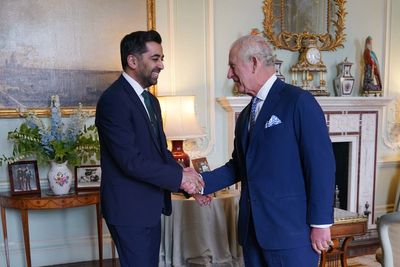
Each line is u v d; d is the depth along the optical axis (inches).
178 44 144.1
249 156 67.4
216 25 148.8
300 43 159.2
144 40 72.9
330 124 159.5
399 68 173.9
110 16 135.9
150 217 74.2
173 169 72.6
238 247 128.0
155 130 79.0
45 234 134.7
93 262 137.0
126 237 73.1
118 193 72.9
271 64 67.6
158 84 142.4
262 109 66.2
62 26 131.3
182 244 126.3
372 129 166.9
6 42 126.4
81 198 116.9
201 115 148.2
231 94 152.0
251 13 152.9
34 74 129.4
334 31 163.9
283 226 64.6
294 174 65.1
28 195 118.2
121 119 70.4
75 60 133.2
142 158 70.3
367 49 164.4
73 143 119.4
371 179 168.4
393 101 173.9
